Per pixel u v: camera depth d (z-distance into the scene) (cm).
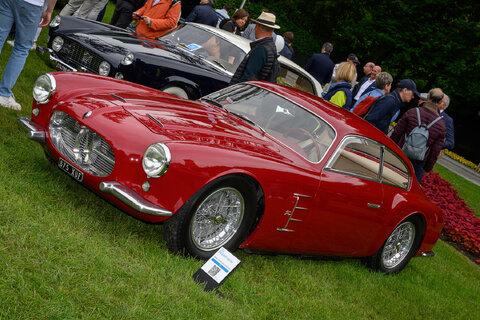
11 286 263
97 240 350
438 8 2500
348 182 460
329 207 448
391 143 521
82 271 302
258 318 359
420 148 700
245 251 431
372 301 491
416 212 545
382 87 768
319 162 446
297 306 404
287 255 493
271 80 654
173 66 654
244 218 401
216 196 381
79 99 416
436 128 718
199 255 390
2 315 242
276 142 448
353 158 473
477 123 3122
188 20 943
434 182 1282
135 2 940
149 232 411
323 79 1176
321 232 462
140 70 629
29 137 412
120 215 417
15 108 556
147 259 359
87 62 651
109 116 388
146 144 361
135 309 288
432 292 582
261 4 2683
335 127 468
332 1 2783
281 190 407
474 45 2534
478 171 2594
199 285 356
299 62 2794
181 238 372
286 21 2783
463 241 937
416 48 2508
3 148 445
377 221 503
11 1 491
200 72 680
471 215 1115
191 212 367
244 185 385
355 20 2855
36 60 805
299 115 476
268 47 627
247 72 627
